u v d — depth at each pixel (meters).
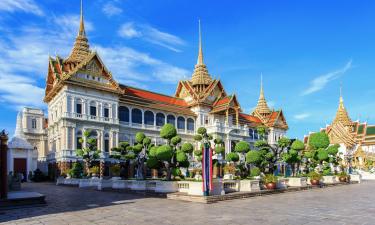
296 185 38.56
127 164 53.47
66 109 55.12
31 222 16.08
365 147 109.12
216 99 81.12
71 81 55.88
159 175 58.41
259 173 35.34
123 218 16.72
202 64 86.50
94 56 60.03
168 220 16.08
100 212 18.88
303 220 15.93
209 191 24.89
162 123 71.06
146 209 19.98
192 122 76.62
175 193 26.80
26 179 63.62
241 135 78.19
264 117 100.75
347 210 19.50
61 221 16.17
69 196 28.86
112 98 61.72
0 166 22.27
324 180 47.97
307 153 53.06
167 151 29.59
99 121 58.62
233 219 16.30
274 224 14.90
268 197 27.80
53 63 63.25
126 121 64.88
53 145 61.28
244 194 27.31
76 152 51.28
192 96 78.69
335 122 103.19
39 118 74.31
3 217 17.72
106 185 36.97
